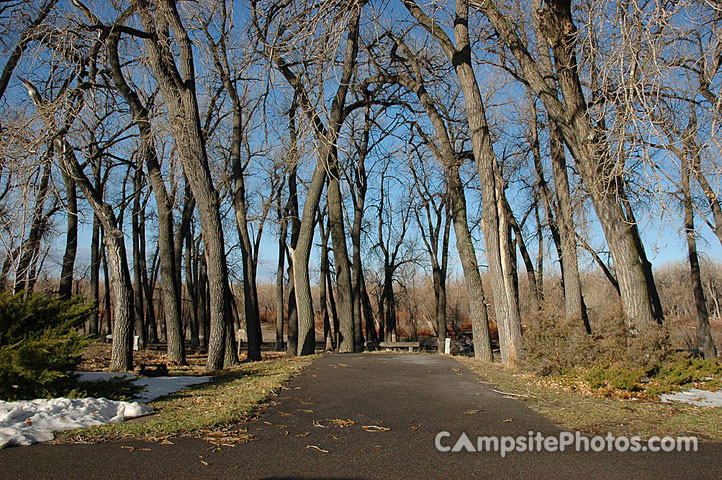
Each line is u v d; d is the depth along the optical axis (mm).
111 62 15328
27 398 7520
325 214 32219
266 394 9258
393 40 22547
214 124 24312
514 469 5242
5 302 8078
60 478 4691
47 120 12492
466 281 18859
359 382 11250
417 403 8773
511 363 15094
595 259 23047
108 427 6500
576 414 7926
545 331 12109
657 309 22828
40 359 7504
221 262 15594
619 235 12461
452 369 14055
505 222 16453
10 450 5531
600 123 11844
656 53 8633
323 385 10758
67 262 24141
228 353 16719
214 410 7676
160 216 18234
